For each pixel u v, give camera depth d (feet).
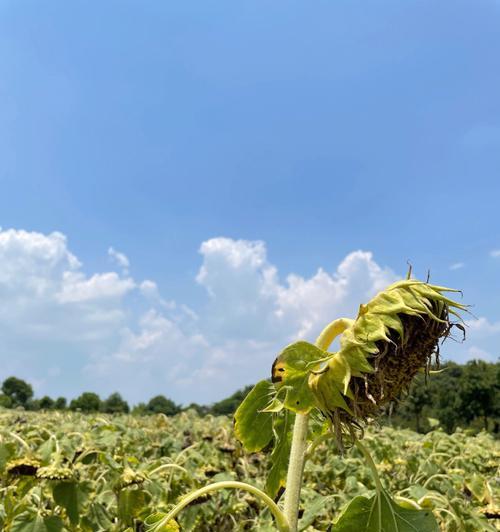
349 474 6.59
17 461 4.35
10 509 4.00
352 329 2.19
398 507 2.45
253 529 4.95
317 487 6.42
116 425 7.64
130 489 4.67
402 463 7.34
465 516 4.66
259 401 2.92
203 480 5.74
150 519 2.84
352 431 2.23
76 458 5.24
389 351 2.17
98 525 4.24
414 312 2.14
